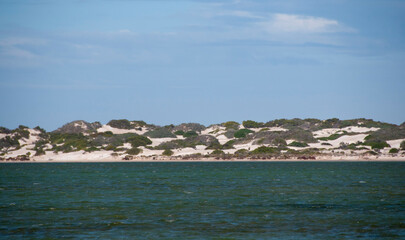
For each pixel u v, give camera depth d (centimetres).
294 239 3775
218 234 3941
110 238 3825
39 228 4184
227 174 10131
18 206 5419
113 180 8819
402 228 4131
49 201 5838
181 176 9688
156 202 5697
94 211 5050
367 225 4256
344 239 3775
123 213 4909
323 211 4991
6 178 9362
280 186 7550
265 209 5131
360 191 6750
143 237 3853
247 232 4009
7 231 4069
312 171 10769
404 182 8006
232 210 5069
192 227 4203
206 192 6744
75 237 3862
